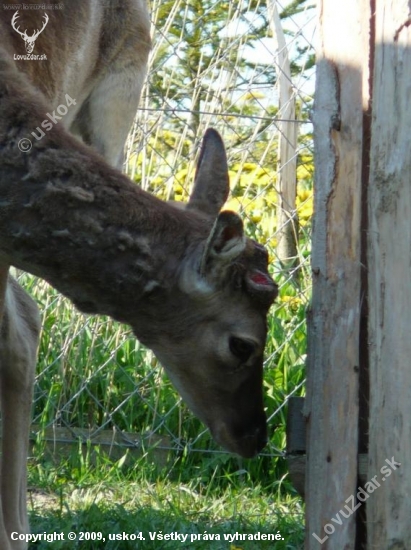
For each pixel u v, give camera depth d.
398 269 5.74
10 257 6.26
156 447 10.05
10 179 6.05
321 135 6.14
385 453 5.75
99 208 6.10
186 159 10.98
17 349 7.48
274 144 12.25
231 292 6.33
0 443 8.22
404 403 5.70
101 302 6.34
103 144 8.46
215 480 9.77
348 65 6.10
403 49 5.75
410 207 5.71
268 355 10.54
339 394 6.01
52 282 6.32
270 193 12.20
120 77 8.45
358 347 6.01
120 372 10.42
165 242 6.23
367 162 6.07
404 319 5.72
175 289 6.28
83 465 9.66
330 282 6.07
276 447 9.97
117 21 8.32
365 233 6.04
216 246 6.05
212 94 11.02
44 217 6.05
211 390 6.65
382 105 5.82
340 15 6.14
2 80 6.16
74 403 10.41
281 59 11.23
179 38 11.62
